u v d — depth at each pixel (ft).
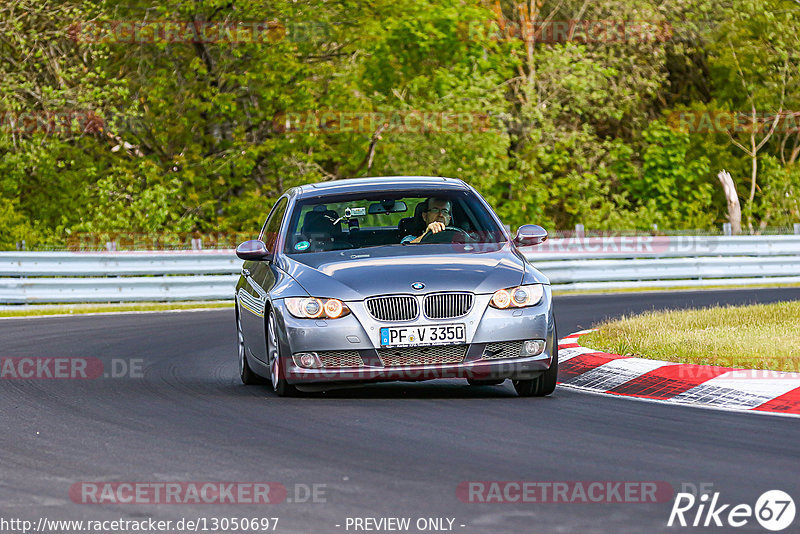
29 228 344.90
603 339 138.72
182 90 379.35
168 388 119.34
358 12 384.27
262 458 80.02
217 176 392.88
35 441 88.53
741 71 492.54
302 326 104.01
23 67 346.13
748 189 511.40
